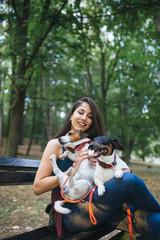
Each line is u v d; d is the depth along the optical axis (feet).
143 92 26.11
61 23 19.53
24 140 73.92
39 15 19.30
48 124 35.40
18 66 25.00
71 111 7.15
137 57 28.30
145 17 17.71
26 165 7.64
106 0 17.25
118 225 5.64
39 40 22.25
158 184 17.06
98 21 19.31
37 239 5.28
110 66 31.09
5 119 70.90
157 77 20.34
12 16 19.83
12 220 9.62
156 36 16.44
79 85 29.09
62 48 24.40
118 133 36.11
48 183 5.61
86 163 5.75
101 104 26.50
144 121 28.89
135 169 26.09
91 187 5.39
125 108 30.99
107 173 5.24
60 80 33.04
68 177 5.07
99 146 5.13
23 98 24.52
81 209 5.33
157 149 37.11
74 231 5.75
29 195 14.08
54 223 5.96
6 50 24.03
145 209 5.24
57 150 6.18
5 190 14.62
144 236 5.28
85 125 6.72
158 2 15.75
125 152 28.30
